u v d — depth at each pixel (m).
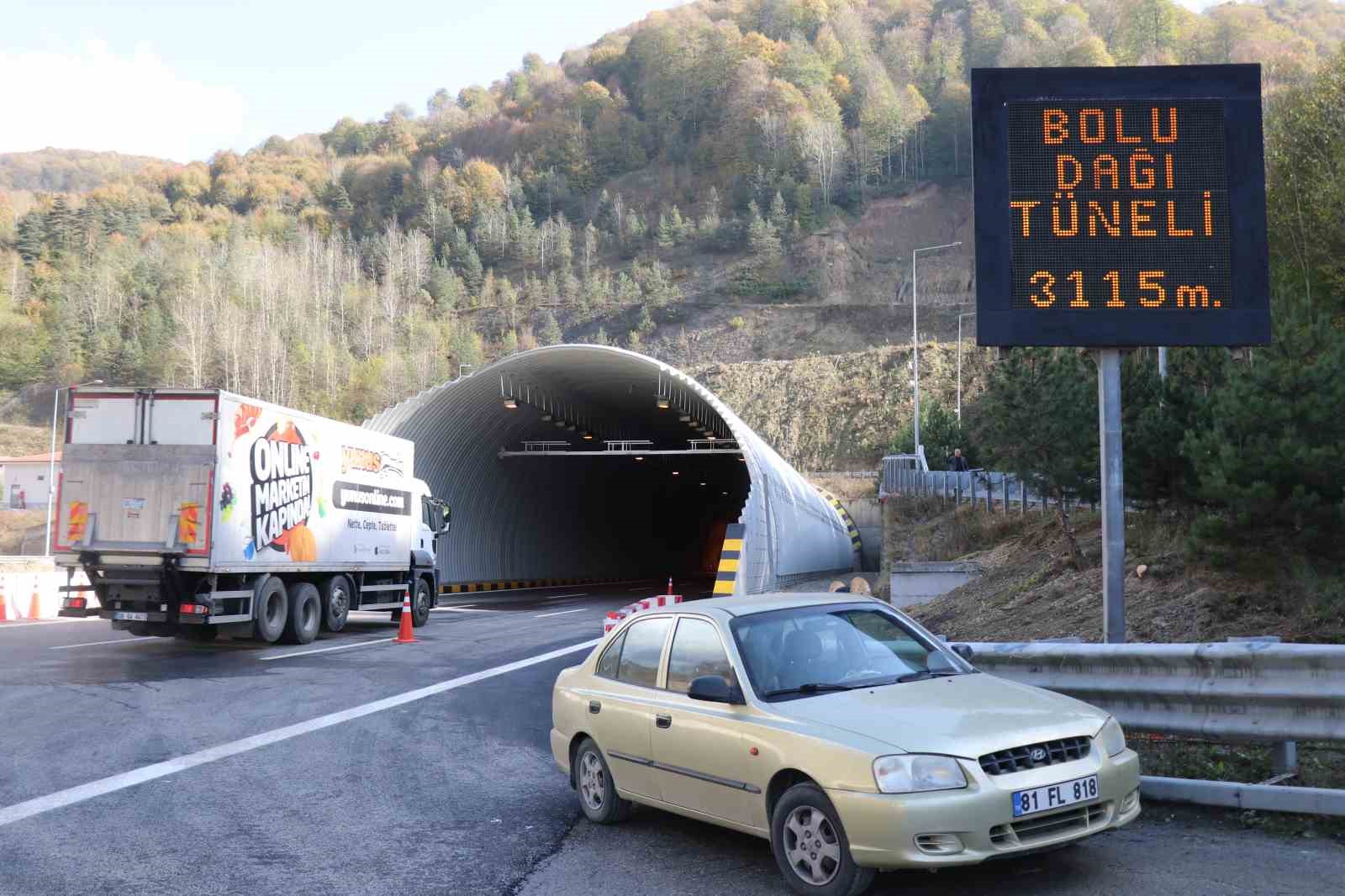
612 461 58.38
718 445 59.09
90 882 6.12
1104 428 10.48
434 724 11.28
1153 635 12.17
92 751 9.82
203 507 17.16
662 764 6.65
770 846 6.64
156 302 162.75
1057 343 10.31
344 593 22.27
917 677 6.46
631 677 7.27
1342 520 10.76
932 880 5.71
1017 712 5.75
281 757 9.59
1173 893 5.31
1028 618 15.95
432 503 27.00
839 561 46.81
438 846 6.82
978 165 10.50
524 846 6.80
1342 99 25.11
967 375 93.19
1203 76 10.54
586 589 50.00
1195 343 10.28
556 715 7.92
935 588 23.34
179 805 7.90
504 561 47.38
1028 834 5.29
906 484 43.16
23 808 7.81
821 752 5.50
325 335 155.62
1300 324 12.70
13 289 168.62
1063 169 10.50
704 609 6.93
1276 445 11.12
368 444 23.16
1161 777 6.91
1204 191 10.43
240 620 18.20
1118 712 7.39
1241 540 11.46
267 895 5.89
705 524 78.75
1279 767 6.83
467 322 192.62
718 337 164.25
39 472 101.44
